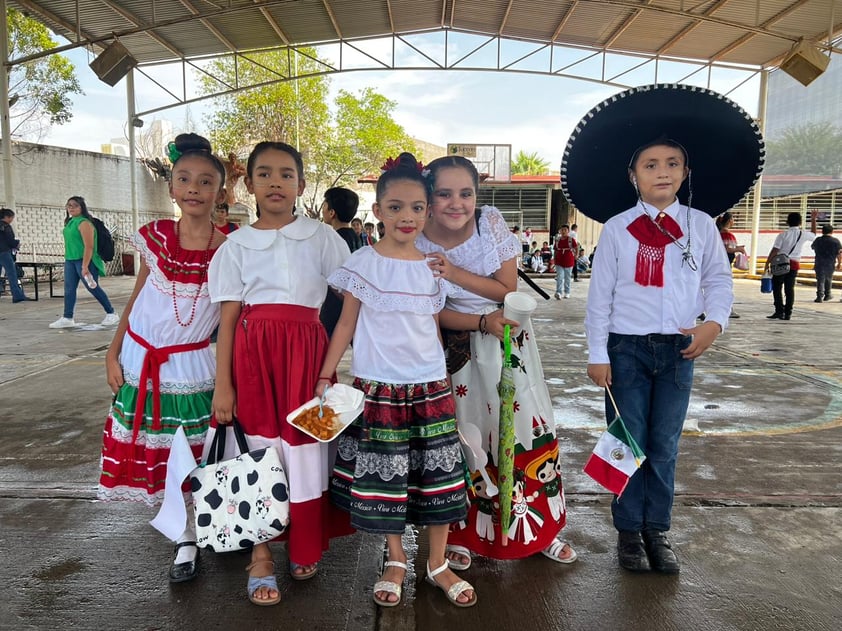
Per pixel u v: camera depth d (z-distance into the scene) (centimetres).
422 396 195
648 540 226
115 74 1172
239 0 1163
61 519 257
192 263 210
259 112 2195
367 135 2434
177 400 210
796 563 222
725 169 228
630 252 213
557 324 830
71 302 743
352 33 1377
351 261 200
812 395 459
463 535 218
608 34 1330
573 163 228
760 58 1377
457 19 1342
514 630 186
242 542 191
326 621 190
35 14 1148
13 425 375
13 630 184
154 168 1667
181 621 190
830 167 1709
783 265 859
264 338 198
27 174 1438
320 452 201
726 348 653
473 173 200
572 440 357
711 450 338
